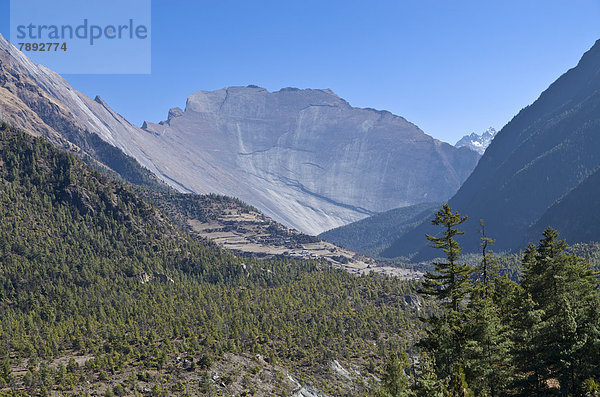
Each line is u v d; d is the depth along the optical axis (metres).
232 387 151.25
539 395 61.31
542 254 83.88
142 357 161.25
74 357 160.62
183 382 147.75
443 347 60.03
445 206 64.69
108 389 133.38
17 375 141.00
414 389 62.84
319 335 198.25
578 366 56.62
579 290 74.88
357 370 179.25
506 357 60.66
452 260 64.62
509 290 84.94
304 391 159.88
